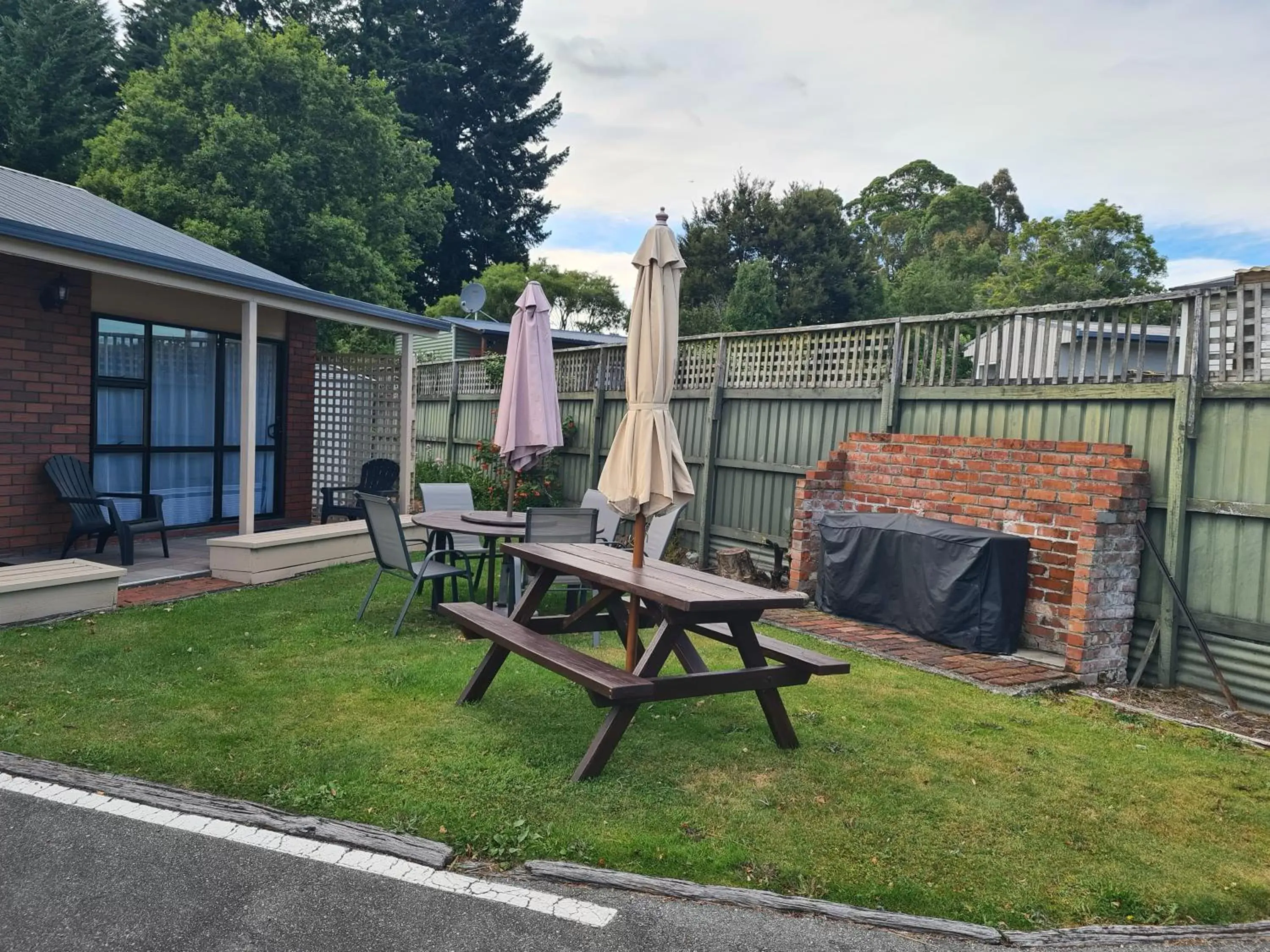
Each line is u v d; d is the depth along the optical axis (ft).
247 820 10.61
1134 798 12.69
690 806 11.60
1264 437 17.24
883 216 174.70
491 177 128.26
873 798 12.18
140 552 27.73
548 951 8.43
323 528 28.48
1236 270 32.37
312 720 14.01
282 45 74.84
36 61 83.76
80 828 10.31
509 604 21.16
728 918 9.16
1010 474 21.34
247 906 8.92
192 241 35.50
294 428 36.27
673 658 18.99
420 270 123.24
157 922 8.61
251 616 20.71
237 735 13.23
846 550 23.65
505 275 117.39
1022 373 21.95
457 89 124.57
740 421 30.42
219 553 24.88
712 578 14.69
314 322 36.91
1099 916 9.62
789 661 13.73
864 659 19.69
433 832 10.56
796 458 28.32
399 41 117.70
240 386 34.04
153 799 11.03
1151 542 18.95
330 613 21.58
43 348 26.09
